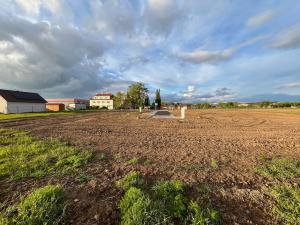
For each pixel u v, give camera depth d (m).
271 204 3.53
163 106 101.06
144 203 3.08
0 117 23.08
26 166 4.89
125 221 2.84
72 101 86.12
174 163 5.48
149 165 5.24
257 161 5.85
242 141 9.06
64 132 11.09
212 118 23.98
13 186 3.83
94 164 5.29
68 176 4.39
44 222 2.71
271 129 13.72
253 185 4.25
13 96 42.66
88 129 12.55
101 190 3.70
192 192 3.79
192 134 11.05
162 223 2.82
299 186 4.19
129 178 4.16
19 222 2.67
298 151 7.20
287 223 3.08
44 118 22.06
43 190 3.32
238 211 3.32
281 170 5.07
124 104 88.00
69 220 2.88
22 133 10.14
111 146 7.49
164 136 10.14
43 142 7.80
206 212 3.15
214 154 6.57
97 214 3.03
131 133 11.07
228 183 4.28
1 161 5.26
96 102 106.88
